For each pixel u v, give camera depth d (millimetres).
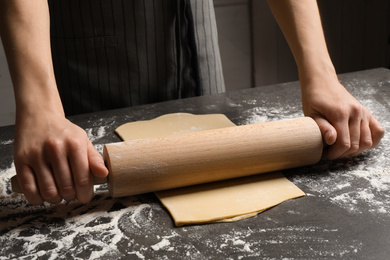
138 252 726
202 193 886
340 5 2705
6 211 859
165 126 1135
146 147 861
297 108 1239
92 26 1284
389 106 1220
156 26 1300
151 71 1352
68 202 880
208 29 1404
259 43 2719
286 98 1315
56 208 862
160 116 1211
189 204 843
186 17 1317
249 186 902
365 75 1452
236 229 771
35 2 944
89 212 846
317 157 944
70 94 1388
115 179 835
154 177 855
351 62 2895
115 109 1300
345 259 684
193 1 1336
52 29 1330
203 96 1367
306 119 966
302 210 812
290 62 2797
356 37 2814
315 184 899
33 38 904
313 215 795
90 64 1332
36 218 833
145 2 1268
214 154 879
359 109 969
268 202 833
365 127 965
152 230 781
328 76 1042
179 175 868
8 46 897
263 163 910
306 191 876
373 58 2891
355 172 934
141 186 857
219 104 1298
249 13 2639
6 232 797
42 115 839
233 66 2775
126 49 1311
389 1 2721
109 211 846
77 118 1244
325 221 776
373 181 894
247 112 1232
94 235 776
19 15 910
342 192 863
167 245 738
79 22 1283
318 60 1063
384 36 2818
